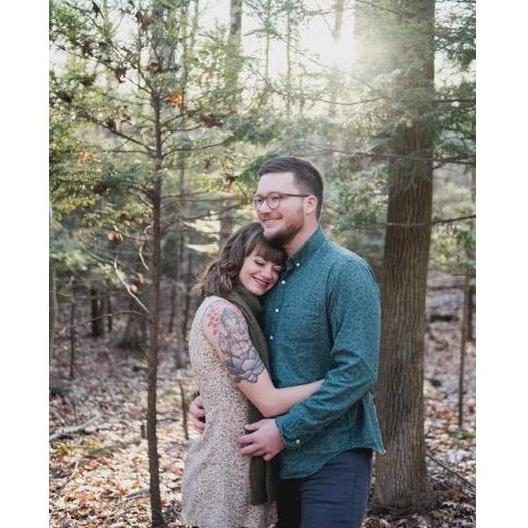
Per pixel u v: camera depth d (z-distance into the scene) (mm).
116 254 4742
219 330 2082
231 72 2965
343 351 2014
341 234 3639
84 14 2859
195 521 2182
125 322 9500
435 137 3252
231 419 2135
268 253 2141
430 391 6676
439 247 4699
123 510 3410
